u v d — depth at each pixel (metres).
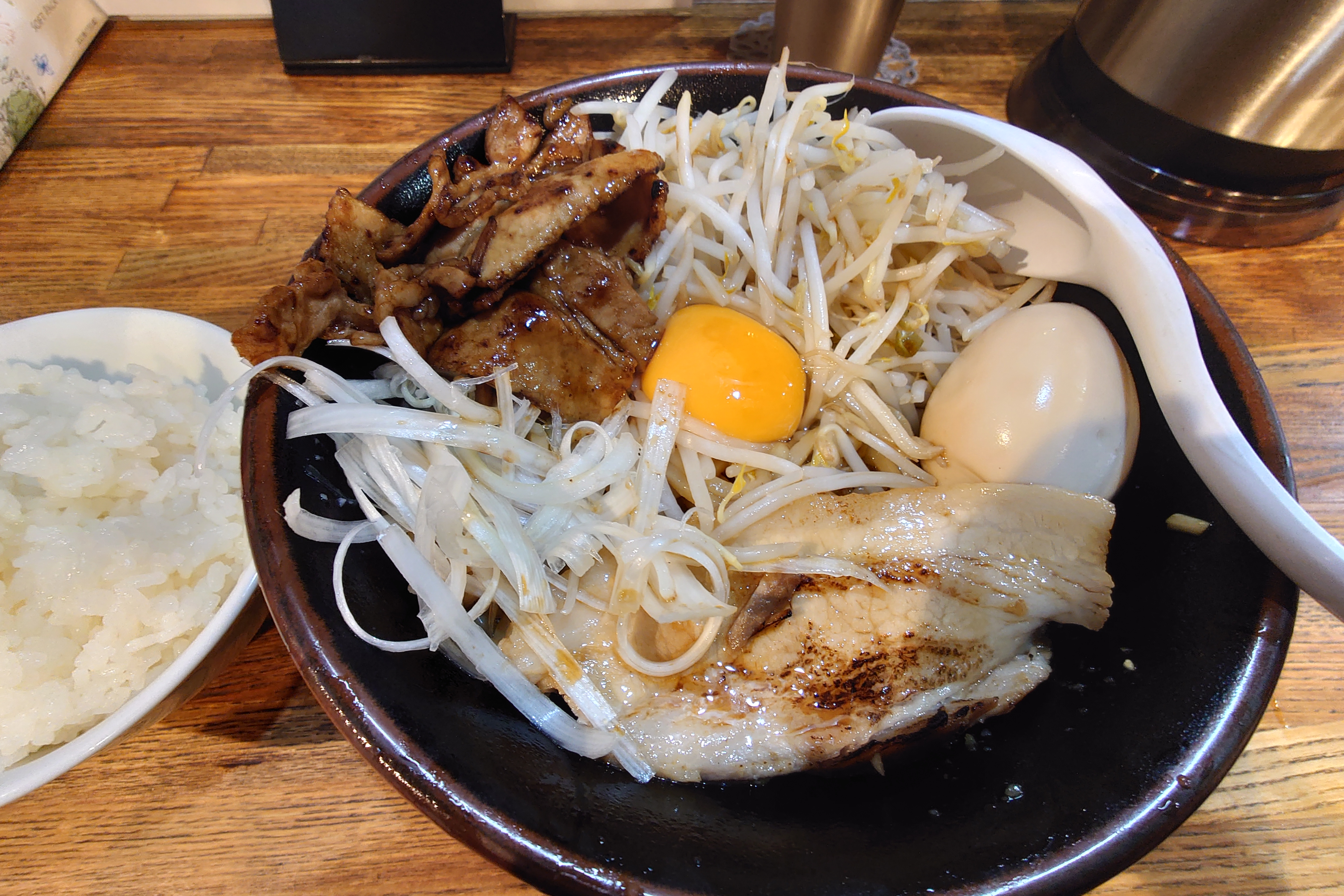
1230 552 0.17
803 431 0.21
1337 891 0.18
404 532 0.18
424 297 0.18
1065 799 0.16
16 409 0.19
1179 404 0.18
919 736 0.18
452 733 0.15
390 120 0.28
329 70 0.29
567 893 0.14
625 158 0.18
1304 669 0.20
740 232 0.21
